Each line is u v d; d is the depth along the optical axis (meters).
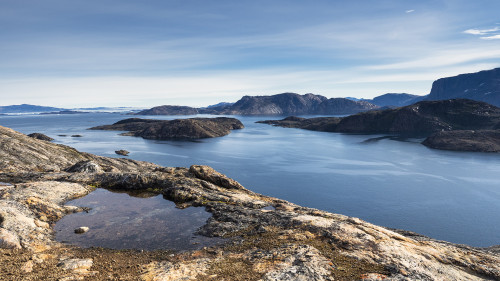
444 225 91.12
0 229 19.25
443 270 16.72
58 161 80.38
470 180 146.38
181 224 24.69
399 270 15.98
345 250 18.31
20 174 39.25
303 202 111.19
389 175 157.12
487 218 96.62
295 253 17.70
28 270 15.16
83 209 27.95
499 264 18.64
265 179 146.12
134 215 26.88
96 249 19.67
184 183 34.94
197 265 16.73
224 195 31.94
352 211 102.50
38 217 23.78
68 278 14.67
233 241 20.72
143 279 14.91
